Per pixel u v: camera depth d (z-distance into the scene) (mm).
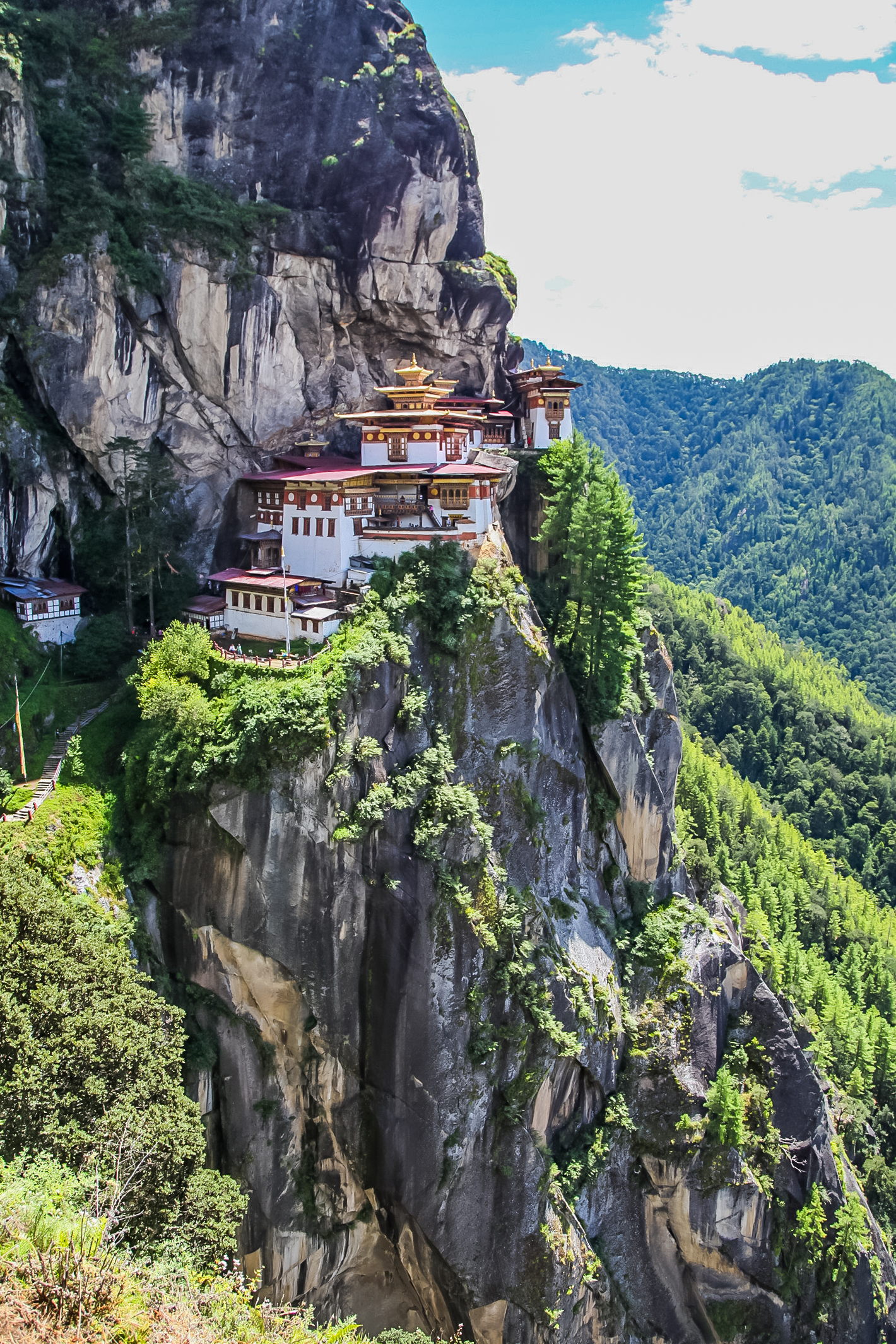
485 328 94812
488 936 54844
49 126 72188
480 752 60969
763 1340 65625
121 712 61812
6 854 47250
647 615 78312
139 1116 35938
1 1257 25266
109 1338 24344
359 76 82438
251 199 80938
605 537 68250
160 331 73250
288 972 53969
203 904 53969
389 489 73062
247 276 75562
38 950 38031
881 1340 70375
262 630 67812
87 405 69750
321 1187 56781
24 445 67875
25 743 59000
